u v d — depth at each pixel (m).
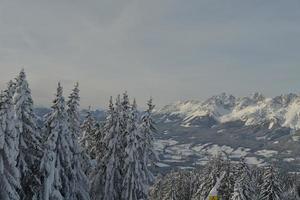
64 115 33.25
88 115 45.09
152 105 42.72
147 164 42.03
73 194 34.91
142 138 40.84
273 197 60.94
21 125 29.20
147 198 41.41
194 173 94.25
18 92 30.16
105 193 40.78
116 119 41.47
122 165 41.09
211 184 61.25
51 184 31.50
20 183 30.30
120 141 41.16
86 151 43.72
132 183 40.16
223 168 62.28
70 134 33.84
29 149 31.39
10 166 28.16
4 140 27.58
